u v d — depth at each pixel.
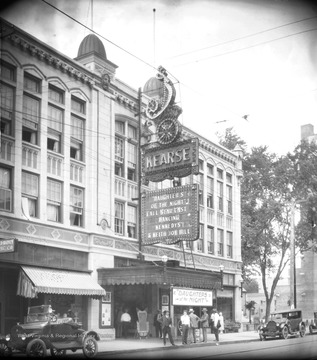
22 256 21.56
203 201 35.50
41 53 23.48
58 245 23.31
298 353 19.09
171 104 27.75
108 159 26.98
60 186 24.28
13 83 22.16
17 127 22.09
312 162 31.83
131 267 24.47
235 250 38.59
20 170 22.03
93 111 26.38
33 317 17.61
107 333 24.98
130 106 29.17
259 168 37.62
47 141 24.05
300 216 33.09
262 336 28.59
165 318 22.88
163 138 27.77
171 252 31.47
